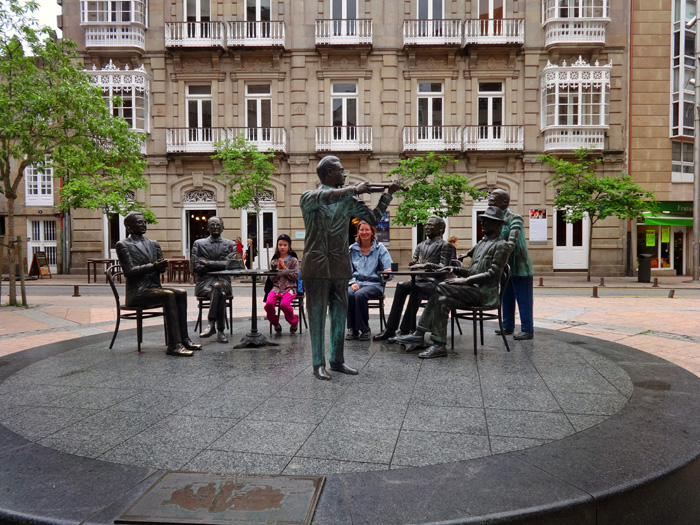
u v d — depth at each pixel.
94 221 23.36
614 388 4.29
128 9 22.45
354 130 22.88
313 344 4.70
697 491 2.92
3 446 3.09
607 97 22.75
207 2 23.05
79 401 3.97
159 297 5.77
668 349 6.94
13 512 2.34
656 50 22.95
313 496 2.44
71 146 13.66
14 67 12.23
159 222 22.98
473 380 4.55
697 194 21.17
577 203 20.06
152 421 3.51
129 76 22.06
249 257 22.33
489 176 22.91
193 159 22.88
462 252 23.02
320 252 4.59
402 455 2.93
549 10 22.39
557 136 22.45
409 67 22.69
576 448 3.02
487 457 2.89
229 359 5.46
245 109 22.97
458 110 22.80
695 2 23.11
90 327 9.02
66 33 22.83
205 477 2.66
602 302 13.22
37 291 17.27
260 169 20.45
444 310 5.54
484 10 22.89
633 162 23.27
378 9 22.58
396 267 7.22
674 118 23.16
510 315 7.01
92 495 2.48
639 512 2.58
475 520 2.24
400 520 2.24
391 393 4.15
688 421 3.48
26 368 5.07
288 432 3.29
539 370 4.93
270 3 22.77
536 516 2.31
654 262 24.55
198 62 22.86
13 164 24.48
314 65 22.70
